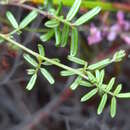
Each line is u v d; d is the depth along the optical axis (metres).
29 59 0.24
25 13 0.38
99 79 0.23
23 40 0.37
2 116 0.48
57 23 0.25
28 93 0.46
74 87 0.23
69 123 0.46
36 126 0.45
